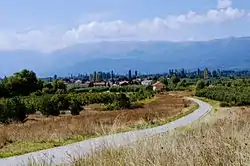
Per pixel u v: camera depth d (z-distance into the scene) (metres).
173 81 192.12
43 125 32.38
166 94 135.12
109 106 74.00
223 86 133.00
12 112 48.44
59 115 61.06
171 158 7.67
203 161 7.52
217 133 9.89
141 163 7.62
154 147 8.41
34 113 63.34
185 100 94.25
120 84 199.88
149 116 40.72
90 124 27.62
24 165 11.71
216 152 7.84
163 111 54.44
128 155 8.08
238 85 131.00
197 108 67.94
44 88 109.00
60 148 18.45
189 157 7.60
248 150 7.70
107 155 8.73
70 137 22.47
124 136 10.48
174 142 8.82
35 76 111.12
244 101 78.81
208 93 110.75
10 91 102.69
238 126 11.33
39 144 20.73
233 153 7.70
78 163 9.41
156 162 7.48
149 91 132.00
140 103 85.44
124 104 74.12
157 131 12.09
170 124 30.86
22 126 32.69
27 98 73.62
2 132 24.50
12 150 18.89
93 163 8.64
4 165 14.26
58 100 69.69
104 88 153.00
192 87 164.38
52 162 11.55
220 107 71.88
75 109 62.62
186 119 40.75
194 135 10.13
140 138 9.48
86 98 85.75
